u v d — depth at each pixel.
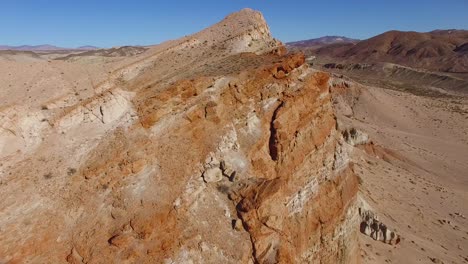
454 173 85.50
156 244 20.17
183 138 24.14
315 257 28.17
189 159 23.52
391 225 49.22
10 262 18.16
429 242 49.12
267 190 23.44
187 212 21.86
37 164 22.20
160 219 20.78
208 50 34.66
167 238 20.56
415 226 53.00
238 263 21.56
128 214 20.62
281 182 24.19
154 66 32.47
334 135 32.31
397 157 85.38
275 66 28.48
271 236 23.09
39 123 23.86
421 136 109.56
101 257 19.05
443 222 57.12
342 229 31.02
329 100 32.38
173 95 25.03
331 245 29.62
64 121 24.19
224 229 22.31
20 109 23.56
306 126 29.27
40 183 21.36
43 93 26.25
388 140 95.00
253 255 22.44
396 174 72.56
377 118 120.12
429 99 159.50
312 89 30.36
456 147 104.62
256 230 22.52
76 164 22.27
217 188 23.83
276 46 35.62
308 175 28.69
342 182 31.94
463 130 121.25
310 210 28.17
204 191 23.11
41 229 19.56
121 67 31.97
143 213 20.64
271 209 23.16
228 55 32.84
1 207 20.00
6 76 28.64
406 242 45.38
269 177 26.16
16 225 19.44
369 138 82.38
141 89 27.28
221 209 22.92
